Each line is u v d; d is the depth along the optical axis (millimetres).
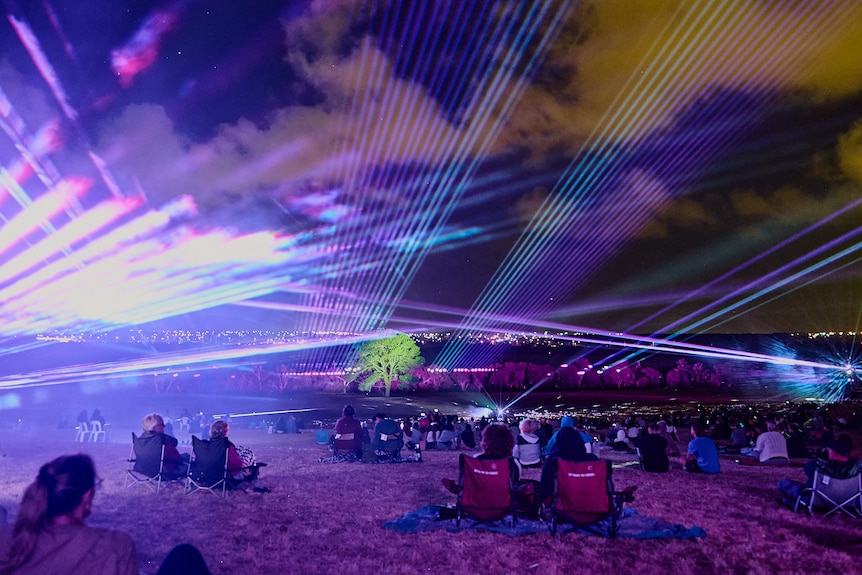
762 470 15727
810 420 37156
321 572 6418
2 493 10570
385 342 81500
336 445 17516
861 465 9156
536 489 8648
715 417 39094
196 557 3441
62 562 3016
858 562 6812
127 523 8367
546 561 6785
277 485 11922
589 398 88438
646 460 15023
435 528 8180
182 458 11266
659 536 7797
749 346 132500
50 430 31609
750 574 6371
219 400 70125
